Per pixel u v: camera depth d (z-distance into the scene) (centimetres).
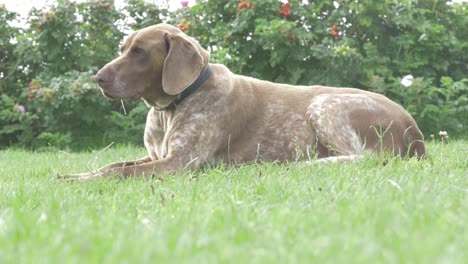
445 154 768
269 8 1328
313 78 1320
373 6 1335
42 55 1380
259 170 543
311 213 345
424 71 1376
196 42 699
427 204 359
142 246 253
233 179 534
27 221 323
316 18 1380
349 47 1314
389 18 1386
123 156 1000
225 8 1357
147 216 353
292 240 281
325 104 702
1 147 1397
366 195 400
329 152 694
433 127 1320
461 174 529
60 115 1341
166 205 390
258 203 396
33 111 1390
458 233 284
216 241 264
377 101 723
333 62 1297
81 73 1331
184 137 668
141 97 675
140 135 1341
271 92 729
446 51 1409
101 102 1297
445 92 1329
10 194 463
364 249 240
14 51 1395
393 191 412
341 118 696
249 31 1338
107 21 1404
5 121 1377
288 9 1331
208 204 381
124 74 653
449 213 317
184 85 653
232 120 693
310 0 1410
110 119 1337
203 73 682
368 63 1304
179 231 293
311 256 241
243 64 1326
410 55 1357
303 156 656
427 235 273
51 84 1303
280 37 1274
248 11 1309
